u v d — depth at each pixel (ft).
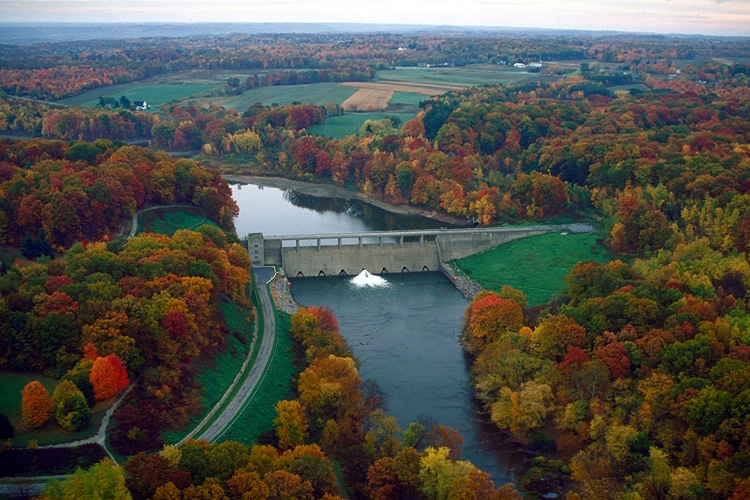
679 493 574.97
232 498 510.17
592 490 599.98
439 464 579.48
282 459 562.25
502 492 561.02
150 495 498.69
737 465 576.61
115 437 610.65
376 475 585.63
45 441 593.83
